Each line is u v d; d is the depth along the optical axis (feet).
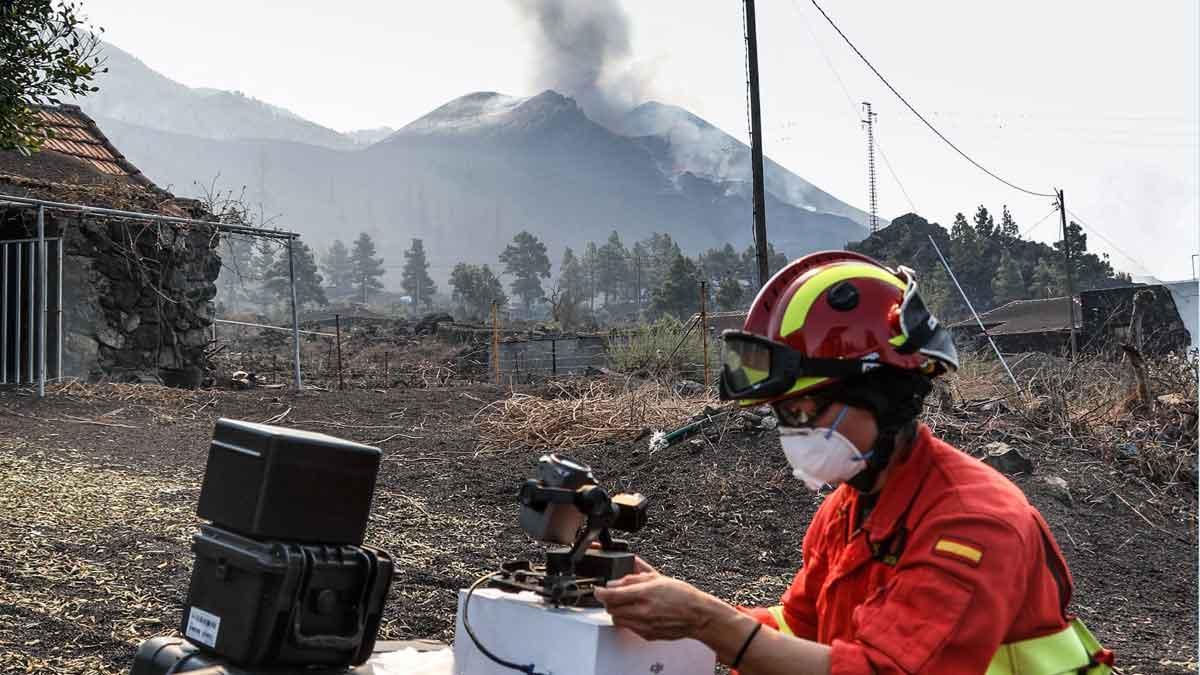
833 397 7.06
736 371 7.26
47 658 14.10
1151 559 25.93
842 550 7.71
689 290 437.99
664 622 6.89
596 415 35.91
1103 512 28.55
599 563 7.91
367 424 40.11
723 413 33.76
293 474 8.22
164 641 8.72
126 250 48.88
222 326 156.46
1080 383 38.17
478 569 20.89
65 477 25.53
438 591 18.99
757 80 59.16
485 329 118.42
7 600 15.98
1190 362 38.01
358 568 8.61
